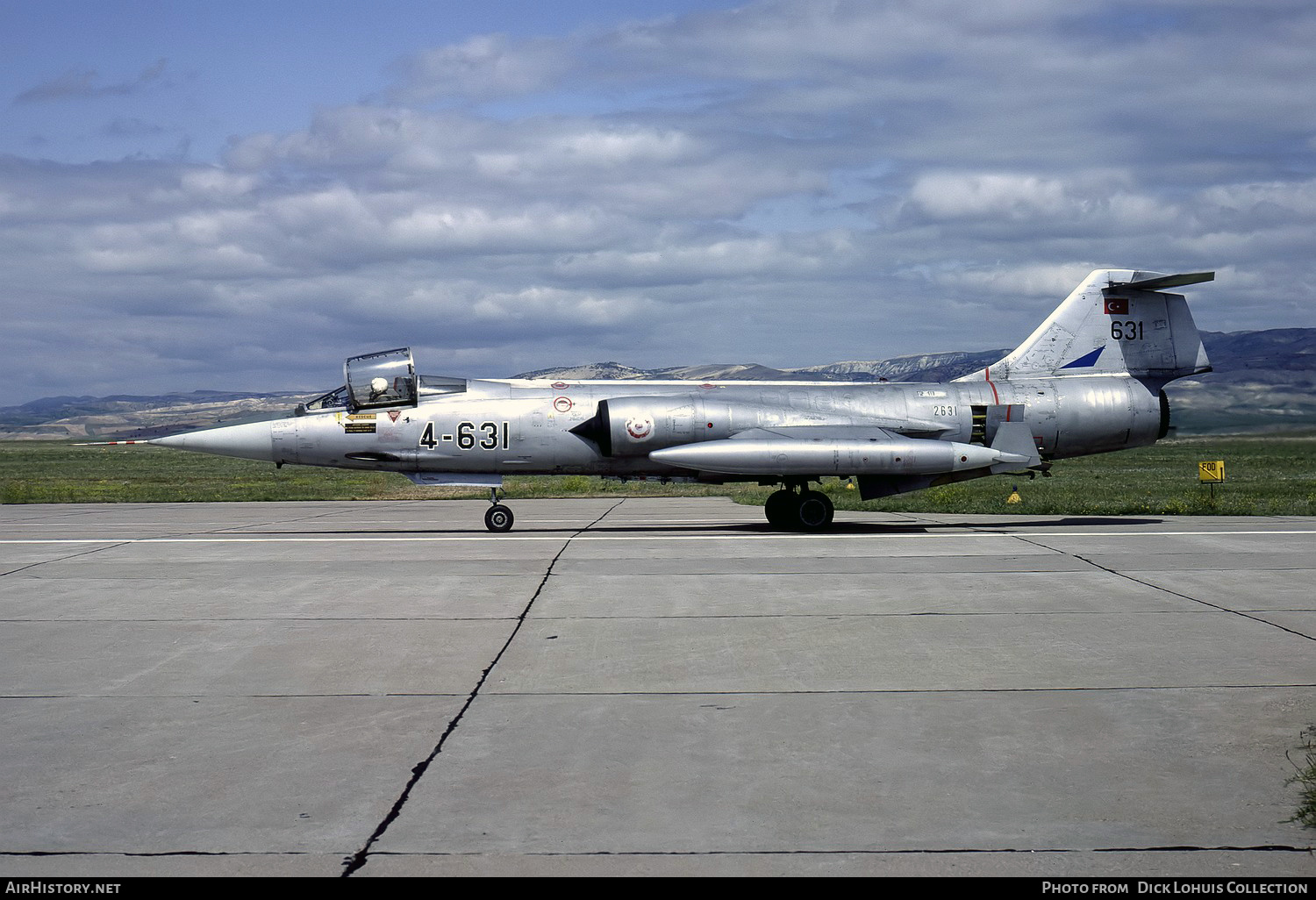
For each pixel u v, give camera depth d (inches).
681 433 738.2
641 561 564.4
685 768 239.8
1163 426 805.9
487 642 367.6
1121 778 232.2
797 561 563.8
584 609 426.3
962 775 235.1
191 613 423.5
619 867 190.4
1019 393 785.6
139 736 266.2
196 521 907.4
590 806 218.2
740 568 534.6
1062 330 810.2
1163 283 800.3
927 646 356.8
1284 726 267.1
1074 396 789.2
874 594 456.4
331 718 280.5
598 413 746.2
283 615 418.6
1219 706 285.0
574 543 663.1
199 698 300.4
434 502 1210.0
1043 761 243.6
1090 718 275.3
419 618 409.4
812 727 269.6
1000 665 331.6
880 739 259.6
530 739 261.6
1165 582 483.2
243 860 194.1
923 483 741.3
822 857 193.9
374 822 210.8
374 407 749.3
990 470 737.0
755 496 1226.6
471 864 191.6
